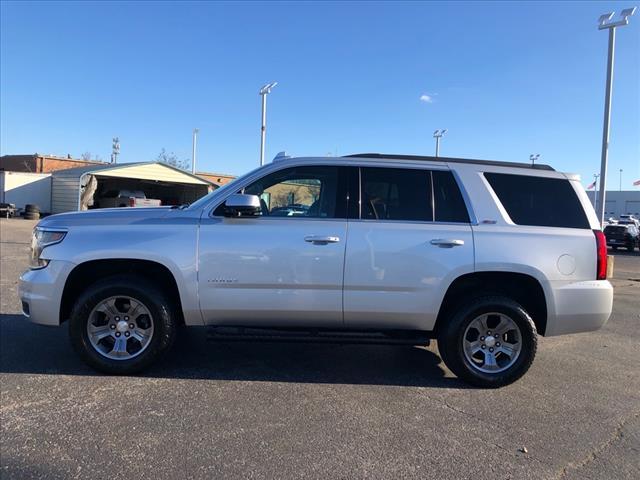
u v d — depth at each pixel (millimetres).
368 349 6035
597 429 4039
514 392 4805
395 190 4980
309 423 3973
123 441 3580
